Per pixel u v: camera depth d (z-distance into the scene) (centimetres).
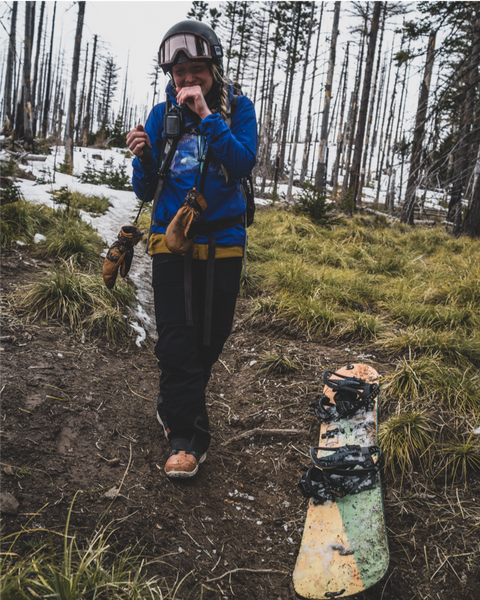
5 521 150
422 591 173
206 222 192
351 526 179
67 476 182
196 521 186
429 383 285
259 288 500
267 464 239
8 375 234
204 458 214
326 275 523
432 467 228
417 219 1809
